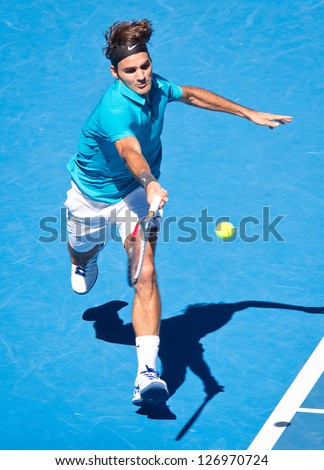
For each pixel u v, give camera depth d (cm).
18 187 2511
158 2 3347
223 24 3216
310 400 1786
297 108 2806
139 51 1662
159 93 1762
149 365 1673
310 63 3012
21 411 1773
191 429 1717
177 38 3145
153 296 1712
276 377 1855
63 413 1767
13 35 3197
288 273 2180
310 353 1922
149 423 1736
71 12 3303
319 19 3234
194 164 2583
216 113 2806
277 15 3259
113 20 3247
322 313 2045
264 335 1980
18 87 2942
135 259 1678
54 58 3073
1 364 1908
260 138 2689
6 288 2147
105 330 2011
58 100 2875
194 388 1831
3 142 2697
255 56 3050
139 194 1809
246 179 2520
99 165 1778
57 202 2450
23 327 2022
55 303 2098
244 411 1762
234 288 2134
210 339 1972
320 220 2362
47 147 2670
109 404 1792
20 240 2314
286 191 2470
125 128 1675
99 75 2986
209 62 3025
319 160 2589
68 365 1906
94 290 2144
